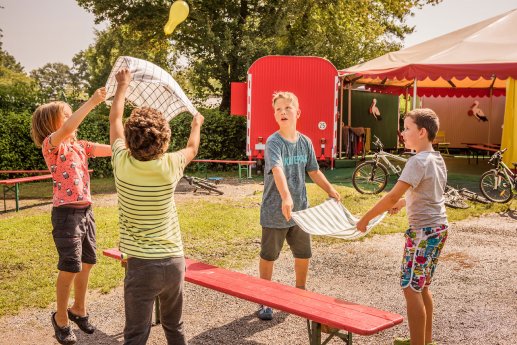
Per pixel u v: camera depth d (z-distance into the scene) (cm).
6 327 449
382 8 2630
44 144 388
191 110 359
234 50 2100
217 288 387
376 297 528
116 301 510
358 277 590
